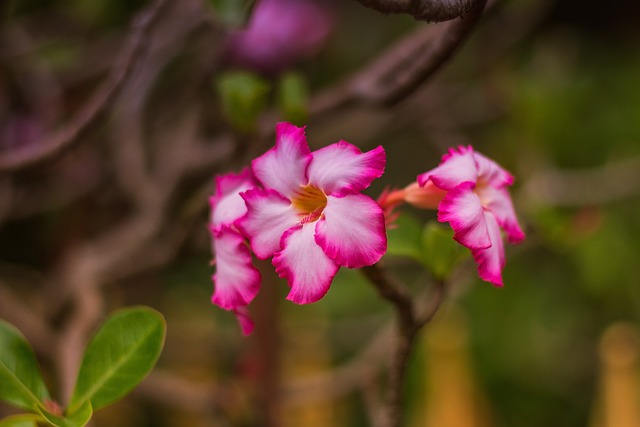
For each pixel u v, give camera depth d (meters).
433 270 0.82
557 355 1.52
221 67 1.26
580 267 1.41
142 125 1.26
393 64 1.03
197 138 1.17
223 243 0.78
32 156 0.92
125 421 1.42
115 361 0.79
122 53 1.05
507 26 1.31
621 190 1.33
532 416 1.52
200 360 1.46
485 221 0.76
